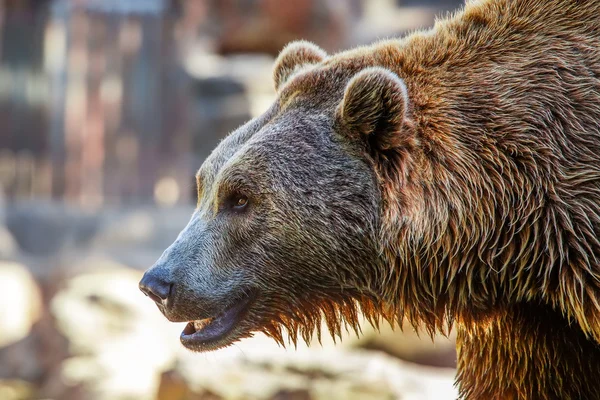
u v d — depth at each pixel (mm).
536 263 8609
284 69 10547
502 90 8828
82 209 34656
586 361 9109
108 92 40469
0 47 38656
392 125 8688
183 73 41750
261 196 8945
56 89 39781
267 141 9039
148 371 19078
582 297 8398
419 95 8961
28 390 20328
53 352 20797
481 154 8680
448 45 9250
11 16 38656
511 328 9195
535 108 8703
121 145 40406
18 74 39000
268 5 42281
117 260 26859
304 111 9180
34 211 34375
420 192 8688
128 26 40625
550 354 9164
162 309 9203
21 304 24594
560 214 8453
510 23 9195
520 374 9406
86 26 40188
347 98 8758
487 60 9039
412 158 8734
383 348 19109
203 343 9195
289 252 8977
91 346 20156
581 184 8477
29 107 39188
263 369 14906
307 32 42344
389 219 8750
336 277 9062
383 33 51188
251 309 9195
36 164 39312
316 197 8852
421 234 8680
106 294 21922
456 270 8789
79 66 40094
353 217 8844
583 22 9000
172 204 40312
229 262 9094
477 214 8625
